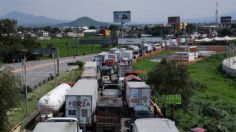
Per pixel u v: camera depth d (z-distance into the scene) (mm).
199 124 37250
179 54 121750
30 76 84562
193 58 126188
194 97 55719
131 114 41344
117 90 54312
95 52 167750
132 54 113438
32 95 53438
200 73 94875
